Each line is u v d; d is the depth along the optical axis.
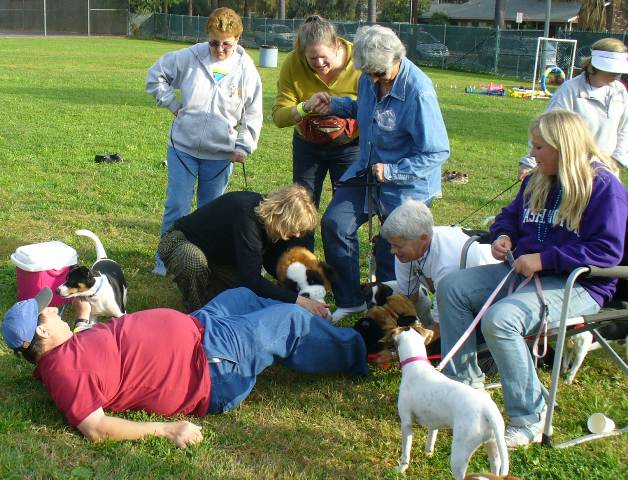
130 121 14.50
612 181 3.55
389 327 4.34
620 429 3.84
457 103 20.48
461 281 3.84
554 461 3.53
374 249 5.19
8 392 3.95
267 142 12.75
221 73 5.79
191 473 3.28
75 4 56.12
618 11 45.75
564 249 3.55
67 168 9.88
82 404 3.45
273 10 67.19
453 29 36.06
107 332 3.65
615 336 4.34
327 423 3.87
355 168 5.15
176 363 3.70
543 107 20.52
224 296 4.31
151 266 6.21
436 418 3.20
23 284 4.93
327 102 5.31
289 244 5.04
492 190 9.66
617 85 5.38
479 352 4.18
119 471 3.24
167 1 59.06
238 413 3.90
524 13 59.41
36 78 21.81
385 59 4.46
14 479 3.14
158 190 8.85
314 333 4.04
